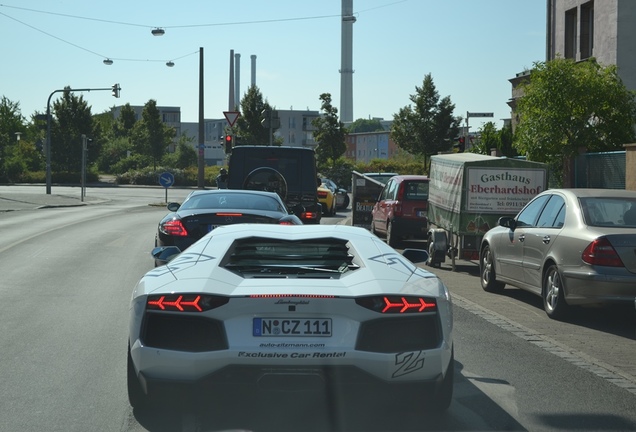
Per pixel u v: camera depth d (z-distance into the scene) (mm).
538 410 5828
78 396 6020
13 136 111438
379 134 148875
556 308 9867
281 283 5250
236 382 5000
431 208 17500
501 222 11453
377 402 5887
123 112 112812
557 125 20312
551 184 21547
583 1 26750
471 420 5539
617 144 20438
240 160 20562
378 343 5074
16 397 5984
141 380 5148
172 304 5078
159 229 11422
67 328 8758
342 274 5527
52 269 14070
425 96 62156
